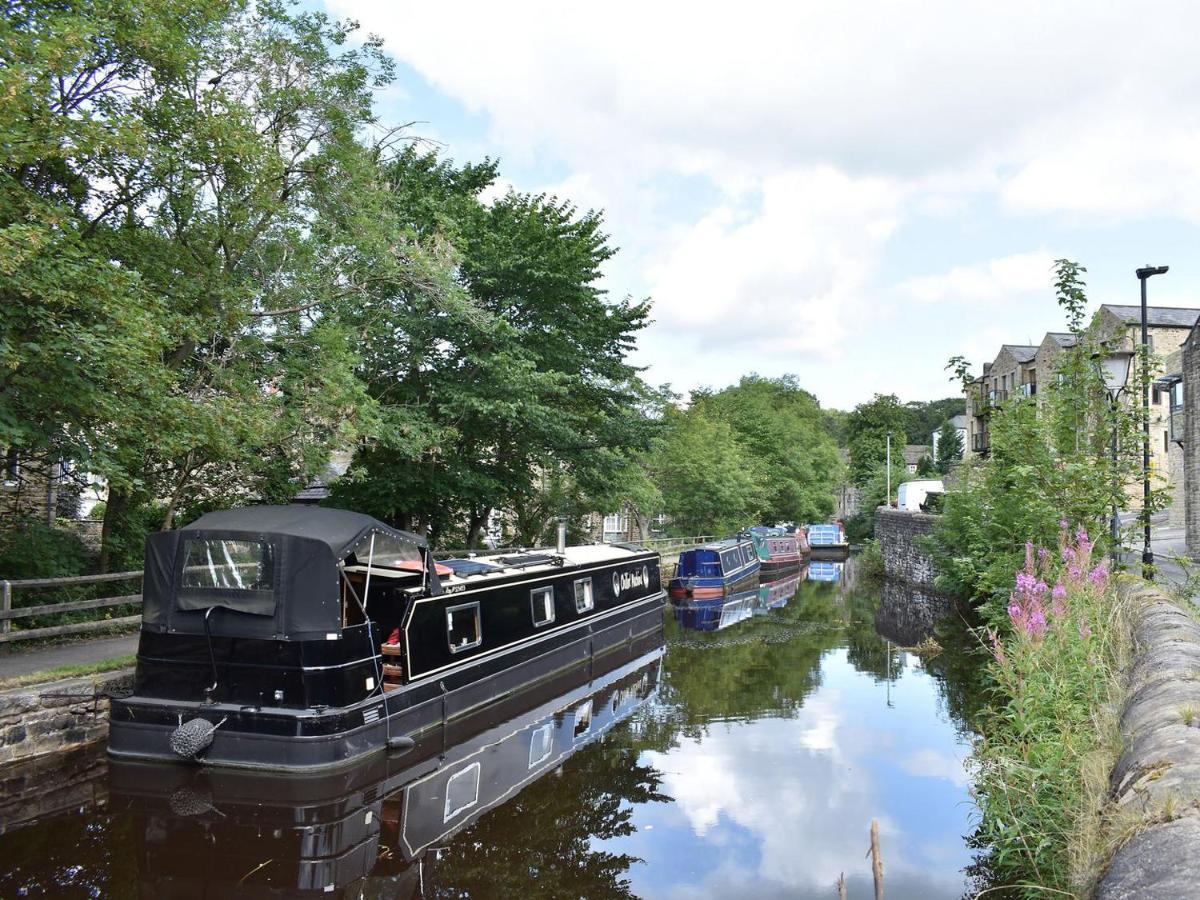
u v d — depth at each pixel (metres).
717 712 12.48
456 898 6.37
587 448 20.95
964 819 8.12
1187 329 34.56
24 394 8.88
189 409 9.95
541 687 13.66
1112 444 11.09
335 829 7.56
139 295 9.51
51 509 15.78
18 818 7.47
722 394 63.88
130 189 11.43
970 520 16.94
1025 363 44.56
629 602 18.64
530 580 13.84
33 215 8.57
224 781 8.39
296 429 13.02
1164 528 31.97
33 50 8.33
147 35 9.78
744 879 6.82
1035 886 4.83
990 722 8.57
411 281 15.68
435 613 10.88
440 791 8.71
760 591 31.69
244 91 13.02
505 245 18.75
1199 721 4.24
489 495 19.75
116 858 6.78
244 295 12.59
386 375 17.70
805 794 8.87
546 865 7.05
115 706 8.77
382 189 14.72
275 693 8.60
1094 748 5.24
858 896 6.44
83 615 12.04
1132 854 3.17
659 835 7.66
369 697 9.24
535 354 18.52
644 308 22.20
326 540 8.80
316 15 13.59
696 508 42.25
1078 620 6.95
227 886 6.39
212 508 15.95
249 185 12.41
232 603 8.67
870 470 70.25
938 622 22.19
